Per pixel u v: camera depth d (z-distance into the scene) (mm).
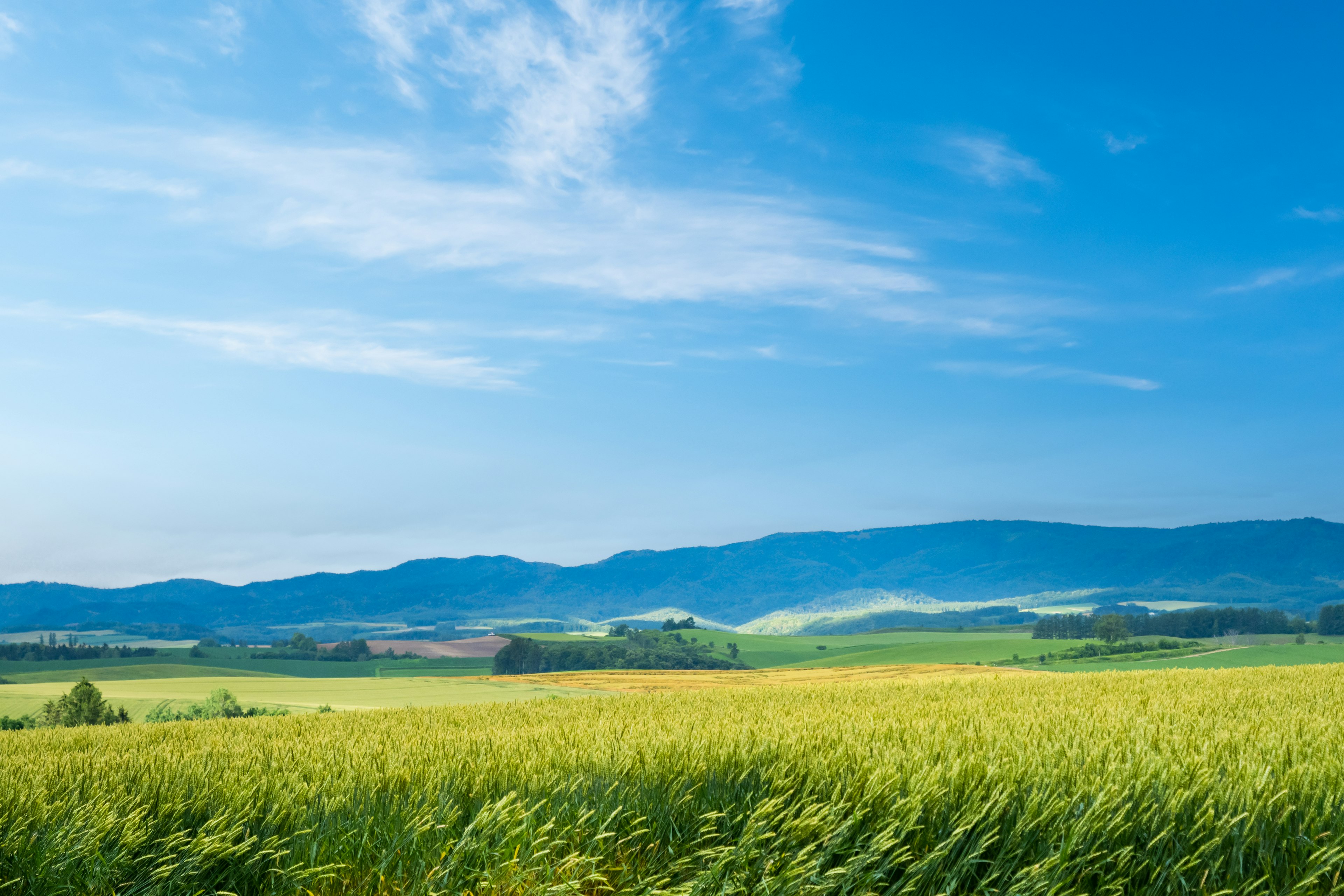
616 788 5625
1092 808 4559
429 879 4590
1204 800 4742
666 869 4797
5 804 5543
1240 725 8156
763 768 5824
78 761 8000
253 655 169375
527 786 5746
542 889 4410
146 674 126562
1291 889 4105
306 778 6520
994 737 6930
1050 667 126875
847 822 4637
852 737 7117
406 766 6574
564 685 84438
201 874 4957
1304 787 4855
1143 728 7336
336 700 75625
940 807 4844
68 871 4836
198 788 6176
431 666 162000
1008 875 4402
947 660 148250
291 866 4824
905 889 4316
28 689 91250
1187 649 135250
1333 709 10688
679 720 11539
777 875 4527
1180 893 4250
